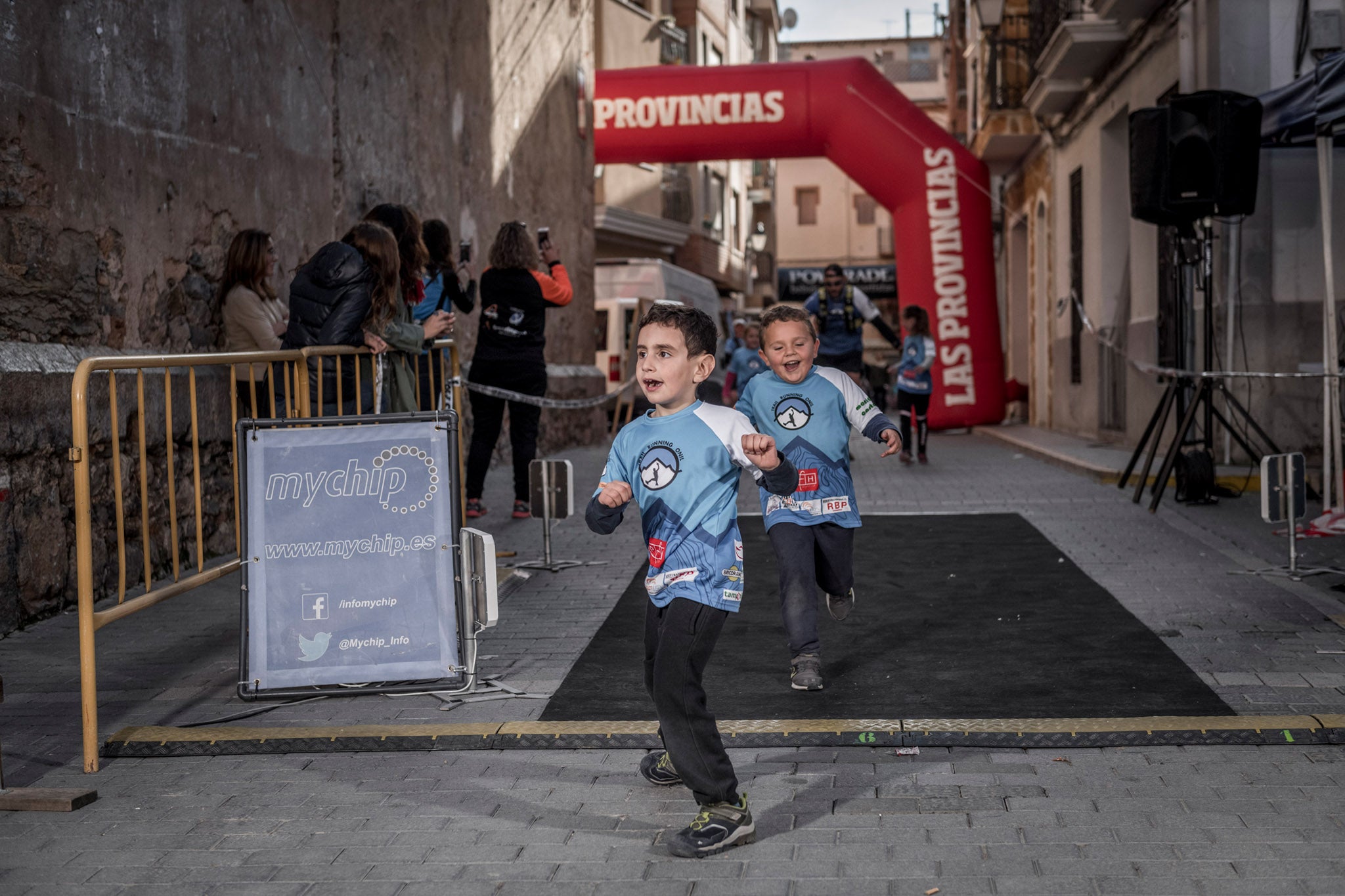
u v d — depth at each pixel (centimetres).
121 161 721
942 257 2017
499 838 342
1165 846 322
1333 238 1149
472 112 1377
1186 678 480
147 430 711
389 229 729
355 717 455
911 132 2027
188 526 763
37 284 643
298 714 462
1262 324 1162
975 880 305
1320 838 325
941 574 715
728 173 3697
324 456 479
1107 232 1688
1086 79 1728
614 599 661
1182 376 1009
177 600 689
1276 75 1171
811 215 5338
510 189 1512
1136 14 1443
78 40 680
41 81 647
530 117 1588
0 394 579
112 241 709
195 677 520
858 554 786
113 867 328
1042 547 795
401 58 1176
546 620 613
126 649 573
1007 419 2411
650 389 339
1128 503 1005
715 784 328
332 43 1026
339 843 341
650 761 379
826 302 1323
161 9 766
